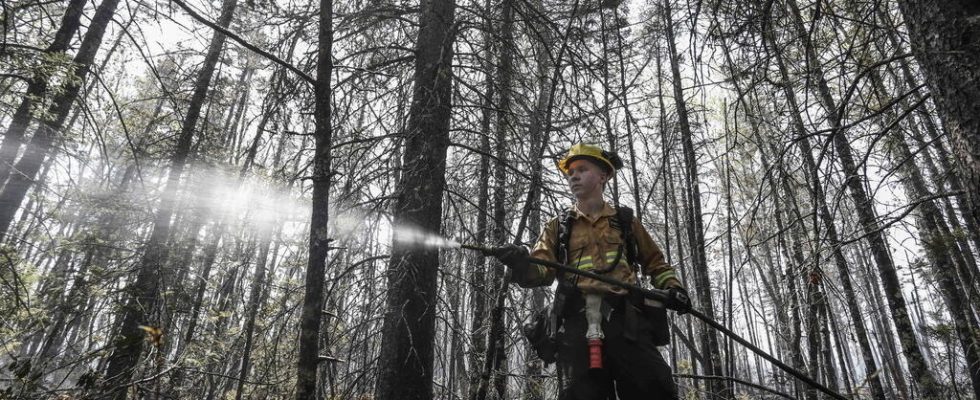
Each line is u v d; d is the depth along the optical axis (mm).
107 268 7203
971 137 1915
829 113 3869
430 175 4598
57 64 5637
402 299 4305
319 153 2898
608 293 2412
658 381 2244
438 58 4895
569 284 2488
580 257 2525
